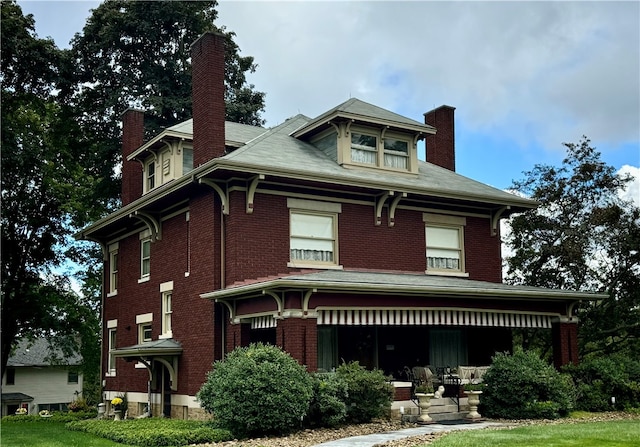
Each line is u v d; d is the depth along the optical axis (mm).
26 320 35094
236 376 15680
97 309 39062
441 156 29000
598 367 20984
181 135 24297
